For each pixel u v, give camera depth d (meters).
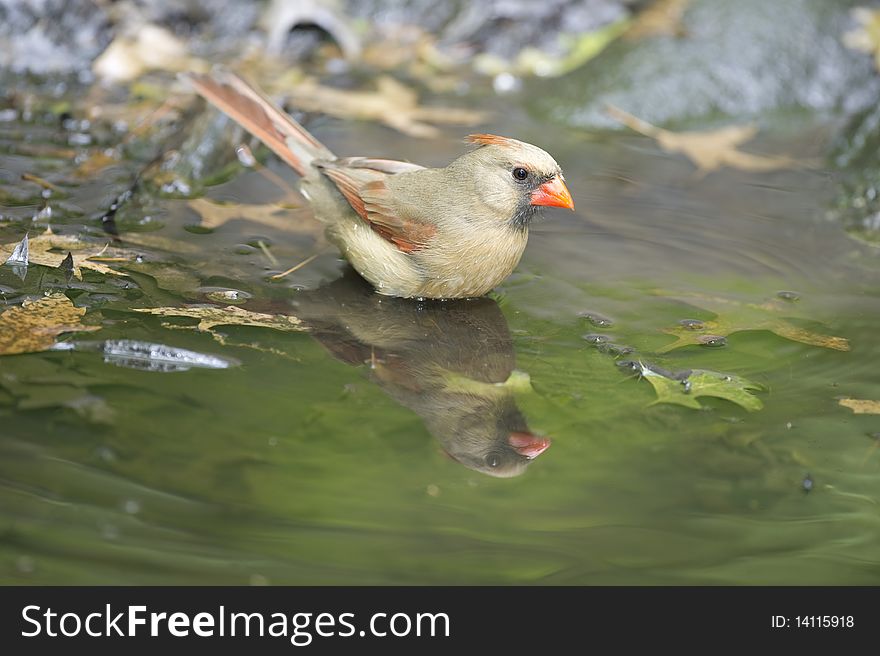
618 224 11.76
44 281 9.72
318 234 11.19
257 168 12.49
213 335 9.16
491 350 9.37
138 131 13.05
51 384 8.29
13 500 7.09
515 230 9.98
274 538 7.01
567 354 9.34
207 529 7.04
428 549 7.02
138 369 8.60
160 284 9.90
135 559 6.73
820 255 11.30
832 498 7.71
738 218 12.04
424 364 9.09
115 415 8.02
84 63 14.60
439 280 10.05
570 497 7.61
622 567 6.98
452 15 16.08
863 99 15.05
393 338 9.47
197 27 15.59
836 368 9.27
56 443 7.68
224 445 7.82
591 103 14.55
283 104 13.70
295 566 6.79
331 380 8.73
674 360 9.27
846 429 8.45
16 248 10.05
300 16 15.48
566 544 7.16
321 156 10.91
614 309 10.08
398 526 7.22
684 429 8.41
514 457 7.98
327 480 7.58
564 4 15.98
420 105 14.34
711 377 9.02
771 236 11.66
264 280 10.23
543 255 11.07
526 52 15.68
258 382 8.61
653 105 14.62
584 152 13.55
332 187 10.64
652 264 10.94
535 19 15.87
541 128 14.10
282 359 8.97
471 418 8.38
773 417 8.58
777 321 9.95
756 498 7.68
